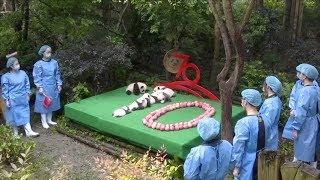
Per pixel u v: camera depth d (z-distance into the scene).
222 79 4.41
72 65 6.01
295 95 4.30
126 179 2.90
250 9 4.06
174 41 6.62
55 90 5.77
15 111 5.33
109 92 6.15
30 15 6.90
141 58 7.47
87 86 6.14
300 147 4.25
